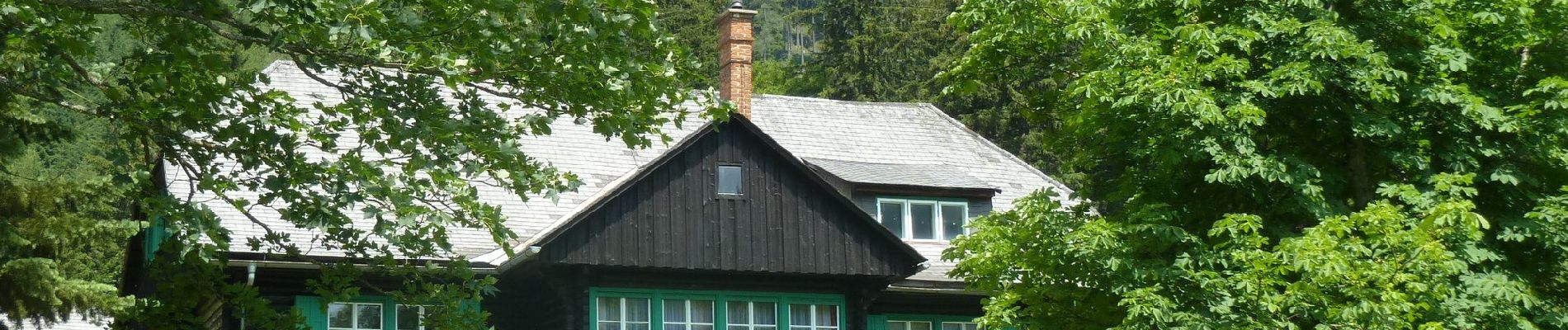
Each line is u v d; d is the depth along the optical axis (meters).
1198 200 18.73
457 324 14.02
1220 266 17.88
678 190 22.73
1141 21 18.88
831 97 49.53
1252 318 16.70
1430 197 17.12
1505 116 17.38
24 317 19.98
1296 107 18.53
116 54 44.72
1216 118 16.70
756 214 23.12
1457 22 17.97
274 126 12.84
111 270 34.94
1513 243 18.11
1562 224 17.19
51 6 12.06
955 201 26.77
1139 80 16.86
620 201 22.30
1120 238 17.86
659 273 22.73
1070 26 17.53
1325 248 15.76
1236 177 17.02
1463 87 17.14
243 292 14.35
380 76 13.12
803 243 23.27
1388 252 16.19
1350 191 18.94
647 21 12.73
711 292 23.11
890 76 50.09
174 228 12.95
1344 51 16.91
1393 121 17.89
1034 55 19.52
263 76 13.02
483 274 21.73
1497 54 18.31
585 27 12.47
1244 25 17.88
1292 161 17.61
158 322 14.30
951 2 51.16
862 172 26.55
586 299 22.00
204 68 12.43
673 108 13.51
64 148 44.44
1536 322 17.28
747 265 22.80
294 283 21.67
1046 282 18.83
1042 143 20.19
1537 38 17.97
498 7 12.00
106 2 11.98
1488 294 16.30
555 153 25.52
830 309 23.84
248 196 22.56
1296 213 18.03
